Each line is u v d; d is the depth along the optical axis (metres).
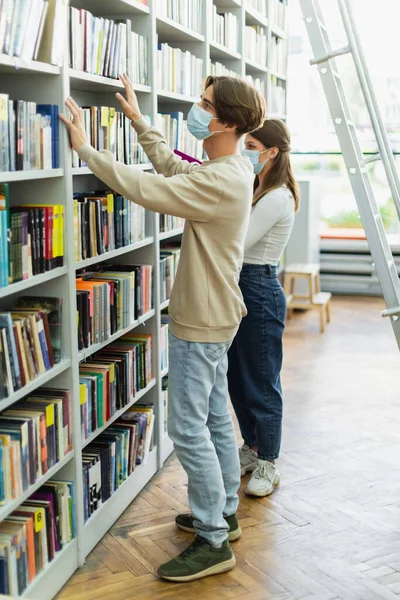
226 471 2.84
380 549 2.82
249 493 3.25
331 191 8.04
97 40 2.74
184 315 2.54
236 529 2.87
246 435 3.50
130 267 3.29
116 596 2.50
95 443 2.99
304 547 2.84
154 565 2.70
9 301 2.53
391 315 3.19
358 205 3.19
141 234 3.30
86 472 2.74
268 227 3.11
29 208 2.33
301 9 3.20
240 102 2.46
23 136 2.19
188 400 2.57
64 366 2.51
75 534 2.65
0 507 2.11
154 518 3.07
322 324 6.52
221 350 2.59
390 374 5.23
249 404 3.30
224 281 2.51
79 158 2.62
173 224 3.78
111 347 3.23
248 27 5.14
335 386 4.95
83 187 3.26
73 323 2.56
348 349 5.93
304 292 7.14
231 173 2.46
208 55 4.14
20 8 2.09
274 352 3.26
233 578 2.62
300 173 8.05
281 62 6.40
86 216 2.69
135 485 3.26
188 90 3.88
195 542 2.69
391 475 3.51
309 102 7.82
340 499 3.25
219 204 2.44
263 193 3.14
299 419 4.29
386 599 2.50
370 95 3.28
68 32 2.49
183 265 2.54
